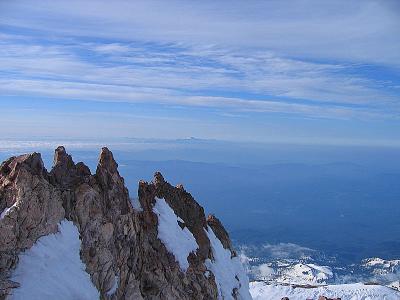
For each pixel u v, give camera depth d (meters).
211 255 67.94
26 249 40.91
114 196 51.59
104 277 45.94
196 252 62.91
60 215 44.66
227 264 71.69
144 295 51.00
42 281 39.56
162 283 53.22
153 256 54.91
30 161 45.47
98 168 52.22
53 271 40.97
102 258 46.34
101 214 48.16
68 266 42.50
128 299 48.22
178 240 60.03
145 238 55.59
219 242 73.88
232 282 69.75
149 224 57.91
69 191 47.09
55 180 48.16
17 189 42.50
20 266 39.59
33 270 39.81
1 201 42.44
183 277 56.56
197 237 66.81
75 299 40.59
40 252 41.34
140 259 52.41
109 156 53.72
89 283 43.41
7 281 37.97
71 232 44.91
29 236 41.62
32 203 42.50
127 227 51.34
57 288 40.03
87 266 44.69
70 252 43.69
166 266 55.28
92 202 47.91
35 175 44.25
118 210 50.94
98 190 50.09
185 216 68.25
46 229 42.97
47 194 44.16
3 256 39.38
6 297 36.88
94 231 46.91
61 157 50.62
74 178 50.09
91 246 45.97
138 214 57.22
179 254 58.44
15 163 44.50
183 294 54.88
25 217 41.78
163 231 58.72
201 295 57.47
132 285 49.25
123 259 49.28
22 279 38.78
